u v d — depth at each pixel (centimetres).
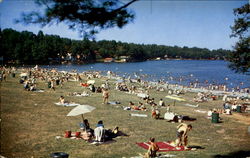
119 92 4466
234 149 1605
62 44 18562
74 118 2172
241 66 3309
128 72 12688
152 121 2350
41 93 3409
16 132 1606
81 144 1510
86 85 4694
